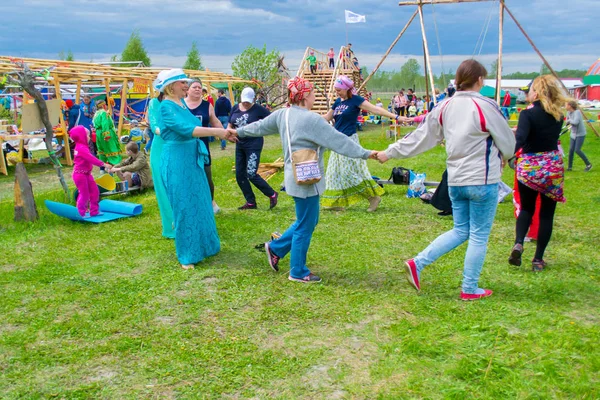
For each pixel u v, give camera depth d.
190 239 5.30
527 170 4.78
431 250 4.45
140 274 5.18
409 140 4.35
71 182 11.77
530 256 5.44
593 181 9.58
